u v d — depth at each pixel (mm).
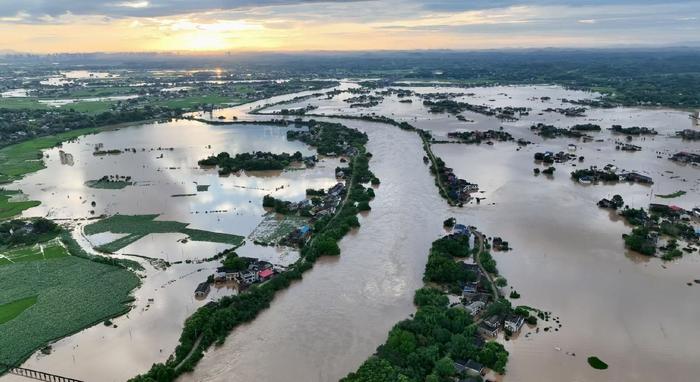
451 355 115312
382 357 114312
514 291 147250
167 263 169875
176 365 116812
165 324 135250
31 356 122812
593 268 163000
